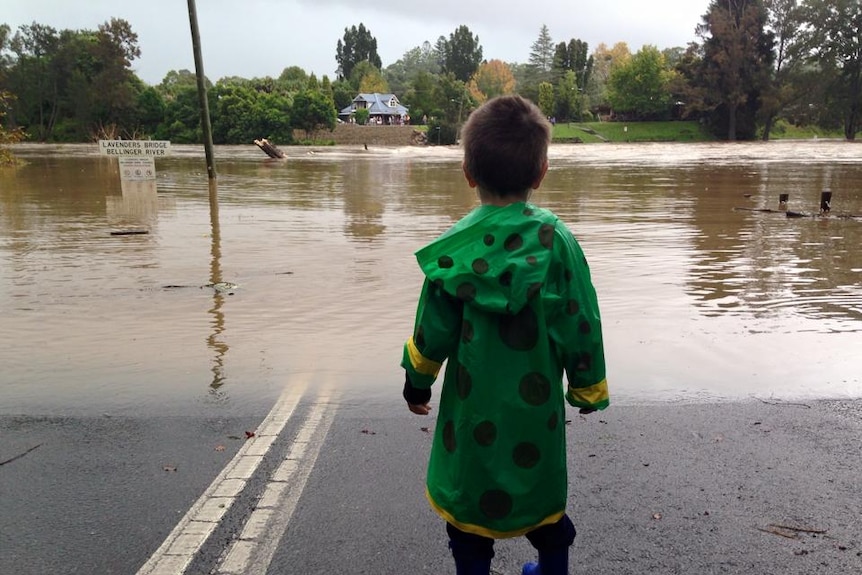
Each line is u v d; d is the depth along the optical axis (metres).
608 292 6.79
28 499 3.07
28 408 4.05
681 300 6.48
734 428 3.76
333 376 4.56
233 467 3.35
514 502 2.04
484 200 2.10
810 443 3.58
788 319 5.85
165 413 3.98
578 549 2.70
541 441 2.04
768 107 87.56
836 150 49.16
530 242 1.96
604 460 3.40
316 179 21.77
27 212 12.87
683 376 4.55
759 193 16.81
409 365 2.12
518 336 1.98
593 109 129.12
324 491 3.13
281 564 2.63
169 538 2.79
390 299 6.52
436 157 40.69
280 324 5.73
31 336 5.42
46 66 89.69
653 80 107.69
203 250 9.03
